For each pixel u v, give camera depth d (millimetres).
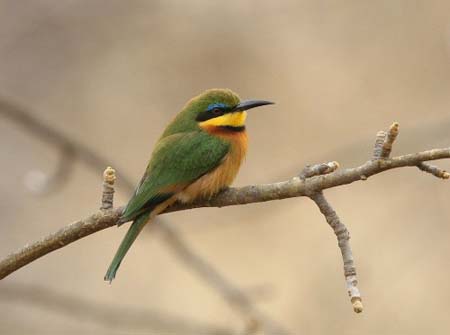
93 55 15461
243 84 15492
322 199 6598
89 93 15453
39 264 14453
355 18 15320
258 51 15492
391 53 15305
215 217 14516
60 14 15289
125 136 15438
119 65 15516
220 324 12930
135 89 15570
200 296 14148
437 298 13086
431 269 13453
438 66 15148
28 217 14805
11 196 14914
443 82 15133
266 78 15492
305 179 6672
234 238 14547
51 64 15352
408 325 12883
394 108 15195
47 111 15289
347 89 15398
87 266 14547
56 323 13711
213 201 8562
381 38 15336
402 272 13289
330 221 6535
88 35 15398
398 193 14391
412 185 14312
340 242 6449
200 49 15477
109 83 15523
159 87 15570
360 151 13562
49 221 14828
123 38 15438
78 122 15320
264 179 14977
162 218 10008
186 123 8922
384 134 6422
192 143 8609
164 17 15367
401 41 15266
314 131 15336
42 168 15141
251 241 14547
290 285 13945
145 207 8156
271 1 15227
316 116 15398
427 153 6254
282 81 15484
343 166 13875
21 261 7113
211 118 8922
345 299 13164
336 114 15320
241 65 15484
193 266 9984
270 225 14664
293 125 15398
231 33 15406
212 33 15422
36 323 13742
